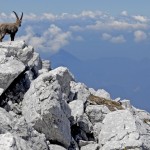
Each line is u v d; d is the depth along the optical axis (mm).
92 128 54844
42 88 46469
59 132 44000
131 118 51719
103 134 50938
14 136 33094
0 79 48438
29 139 38156
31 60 70000
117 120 51969
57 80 52438
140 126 52406
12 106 47281
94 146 49312
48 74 48500
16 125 37844
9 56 57656
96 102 68688
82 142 49938
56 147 42812
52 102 44250
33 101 45906
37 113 44094
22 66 51406
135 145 47000
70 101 60344
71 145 47594
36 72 67312
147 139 49844
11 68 49844
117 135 49438
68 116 48469
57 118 43969
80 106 56000
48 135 44125
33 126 43469
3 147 29953
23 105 47719
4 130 35719
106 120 52969
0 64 50500
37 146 38688
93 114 58188
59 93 47062
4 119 38094
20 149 31297
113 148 47344
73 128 52469
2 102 47125
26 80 53312
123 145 47469
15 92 50188
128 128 49969
